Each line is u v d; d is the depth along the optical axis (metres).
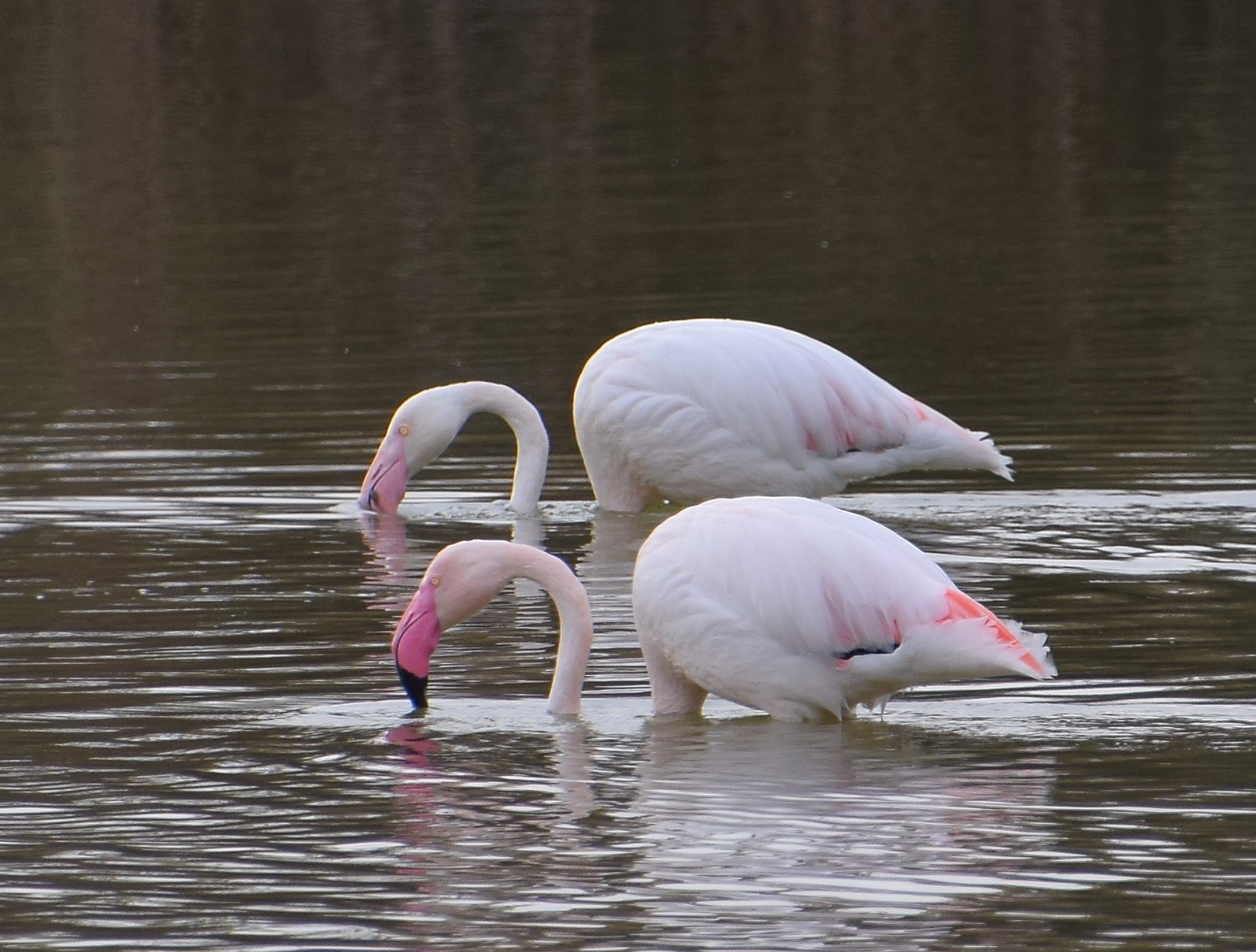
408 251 22.75
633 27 36.75
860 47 35.50
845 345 17.73
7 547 12.22
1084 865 6.74
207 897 6.70
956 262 21.23
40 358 18.33
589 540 12.55
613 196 25.56
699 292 20.27
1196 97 30.70
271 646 9.93
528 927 6.39
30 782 7.89
